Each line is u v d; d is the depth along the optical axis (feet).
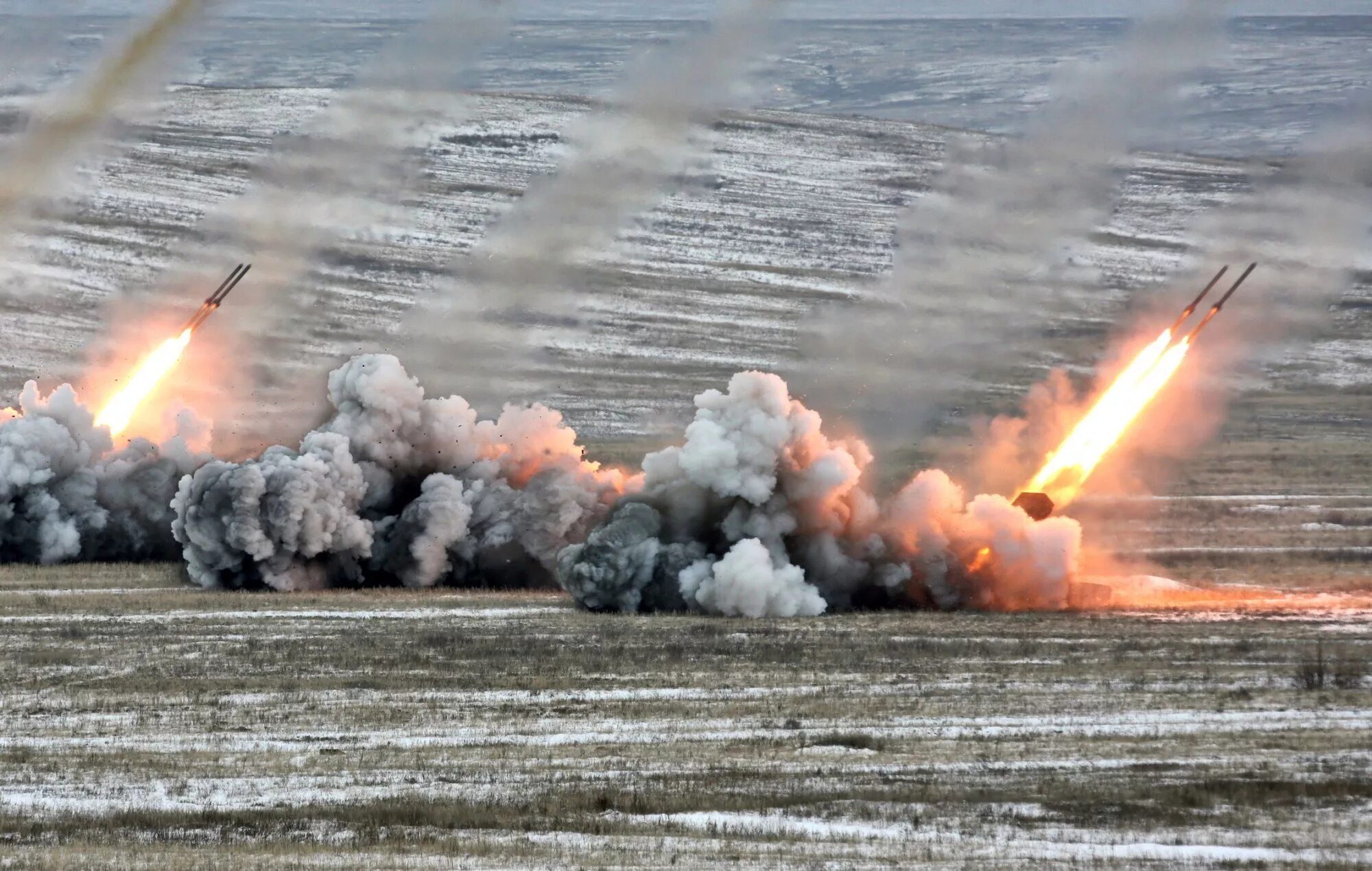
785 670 302.45
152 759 255.70
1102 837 215.10
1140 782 239.30
